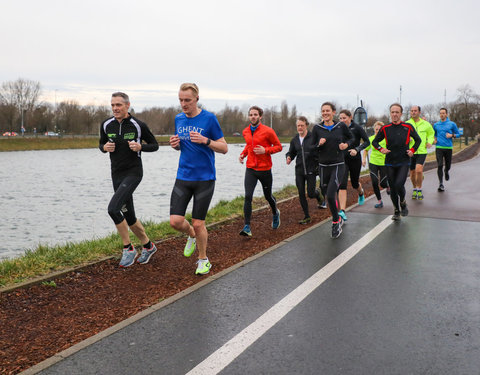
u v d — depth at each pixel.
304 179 7.68
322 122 7.00
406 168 7.54
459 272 4.88
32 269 4.89
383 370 2.87
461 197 10.29
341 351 3.12
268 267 5.08
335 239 6.38
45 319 3.76
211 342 3.27
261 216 8.47
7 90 114.19
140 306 4.04
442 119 11.41
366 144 8.36
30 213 15.91
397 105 7.44
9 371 2.93
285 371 2.87
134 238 6.52
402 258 5.41
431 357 3.03
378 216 8.12
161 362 2.99
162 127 136.50
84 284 4.61
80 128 113.69
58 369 2.90
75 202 18.80
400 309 3.87
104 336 3.37
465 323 3.58
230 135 135.50
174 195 4.95
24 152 70.25
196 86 4.82
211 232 7.13
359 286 4.45
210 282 4.59
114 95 5.02
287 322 3.61
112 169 5.24
